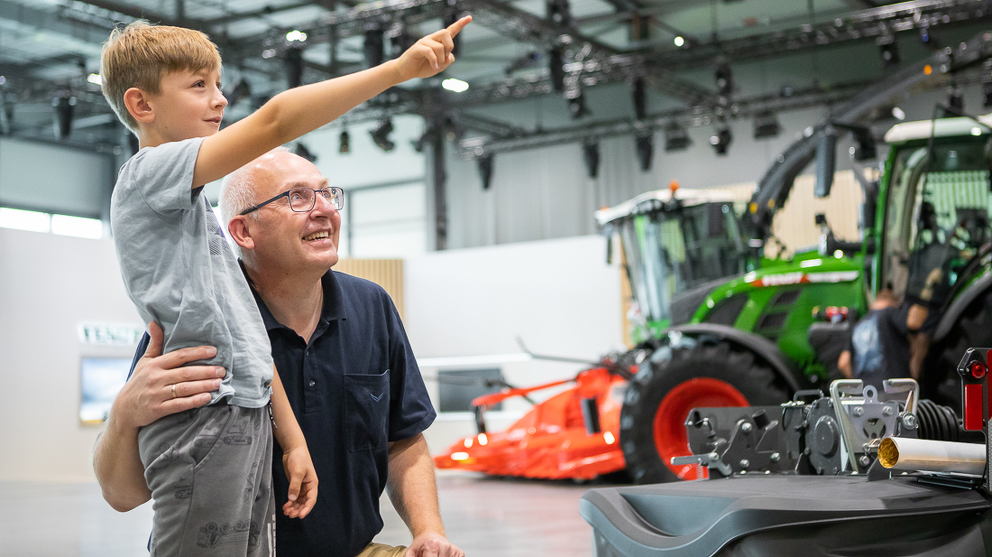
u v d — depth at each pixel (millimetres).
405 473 1757
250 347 1351
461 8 10250
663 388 5633
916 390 1828
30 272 10789
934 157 4457
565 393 7609
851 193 11414
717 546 1375
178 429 1293
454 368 12562
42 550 4402
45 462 10703
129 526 5344
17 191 16172
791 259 6422
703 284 7055
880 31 11000
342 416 1626
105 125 16344
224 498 1298
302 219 1529
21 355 10625
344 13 10891
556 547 4105
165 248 1322
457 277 12695
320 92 1252
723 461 1851
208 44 1479
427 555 1561
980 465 1411
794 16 12766
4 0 11711
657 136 14664
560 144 15344
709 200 6969
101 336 11352
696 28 13336
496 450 7629
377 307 1739
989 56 4973
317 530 1593
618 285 11617
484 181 14859
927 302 4375
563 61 11367
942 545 1373
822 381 5617
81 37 13086
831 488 1474
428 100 13906
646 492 1620
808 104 12875
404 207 16344
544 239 15438
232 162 1271
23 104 15117
